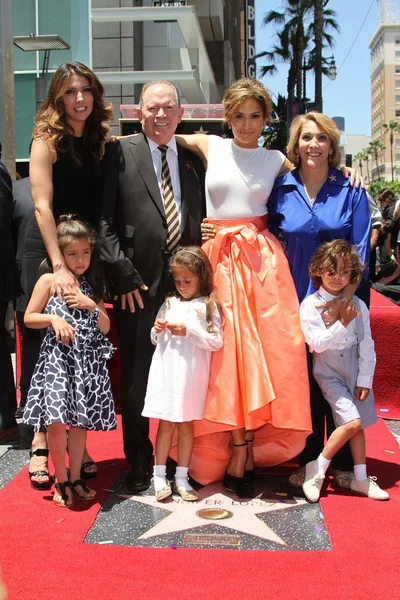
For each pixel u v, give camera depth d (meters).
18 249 4.54
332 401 3.66
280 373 3.59
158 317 3.68
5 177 4.40
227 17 23.75
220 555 2.94
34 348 4.40
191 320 3.56
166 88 3.71
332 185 3.83
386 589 2.65
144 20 13.73
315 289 3.78
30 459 4.02
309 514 3.41
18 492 3.68
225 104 3.77
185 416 3.50
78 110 3.70
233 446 3.72
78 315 3.55
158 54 15.61
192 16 13.27
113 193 3.70
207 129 7.83
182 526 3.25
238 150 3.84
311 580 2.72
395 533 3.17
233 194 3.79
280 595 2.61
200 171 3.92
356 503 3.54
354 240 3.79
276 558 2.91
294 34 38.69
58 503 3.47
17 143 13.17
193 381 3.53
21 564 2.84
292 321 3.69
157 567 2.83
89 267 3.70
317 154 3.73
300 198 3.81
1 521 3.28
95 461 4.21
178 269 3.59
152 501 3.56
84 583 2.69
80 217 3.98
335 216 3.76
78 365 3.50
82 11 14.06
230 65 23.88
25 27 13.53
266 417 3.58
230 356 3.60
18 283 4.47
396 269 8.62
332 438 3.60
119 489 3.73
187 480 3.67
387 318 5.16
